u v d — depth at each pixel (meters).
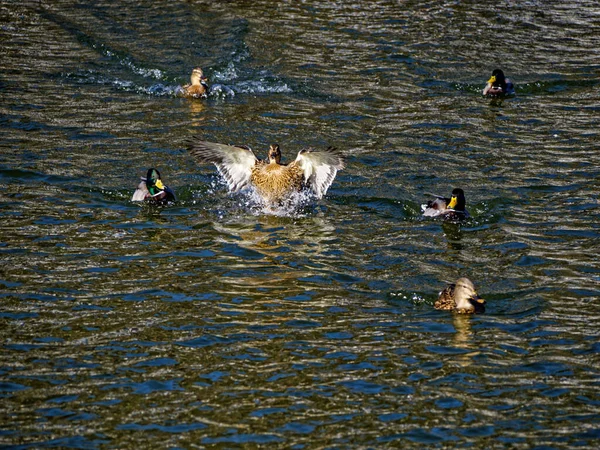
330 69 24.97
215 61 25.27
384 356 11.34
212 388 10.55
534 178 17.97
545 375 10.92
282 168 16.91
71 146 19.05
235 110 21.89
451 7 30.88
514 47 26.94
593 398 10.43
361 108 22.17
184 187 17.27
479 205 16.62
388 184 17.64
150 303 12.63
